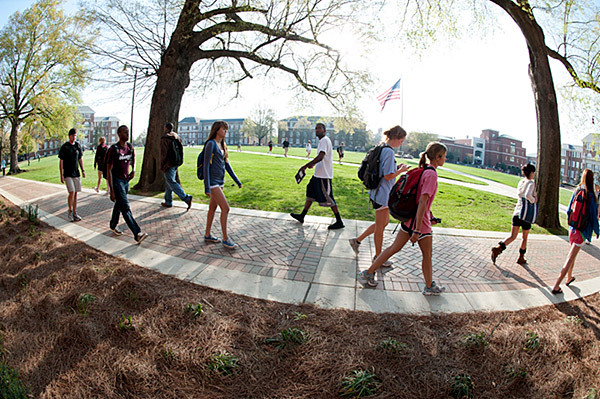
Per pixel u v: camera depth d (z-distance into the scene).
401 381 2.38
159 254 4.81
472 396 2.29
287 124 110.00
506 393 2.36
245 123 95.88
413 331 2.99
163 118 10.80
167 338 2.76
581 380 2.51
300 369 2.45
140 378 2.35
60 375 2.37
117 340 2.76
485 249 5.85
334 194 11.12
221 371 2.42
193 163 20.30
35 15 27.61
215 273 4.15
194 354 2.55
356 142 102.62
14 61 28.59
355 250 4.84
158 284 3.73
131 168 5.61
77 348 2.66
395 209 3.61
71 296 3.39
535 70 9.21
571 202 4.14
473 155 103.88
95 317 3.04
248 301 3.44
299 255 4.91
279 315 3.19
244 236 5.79
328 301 3.52
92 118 115.06
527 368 2.58
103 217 7.18
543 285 4.36
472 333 2.97
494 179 26.67
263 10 11.22
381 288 3.92
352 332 2.92
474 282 4.29
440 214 9.09
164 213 7.56
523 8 8.48
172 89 10.91
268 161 23.45
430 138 91.62
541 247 6.32
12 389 2.14
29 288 3.69
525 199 4.90
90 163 26.52
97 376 2.36
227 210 5.03
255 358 2.55
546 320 3.38
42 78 29.34
